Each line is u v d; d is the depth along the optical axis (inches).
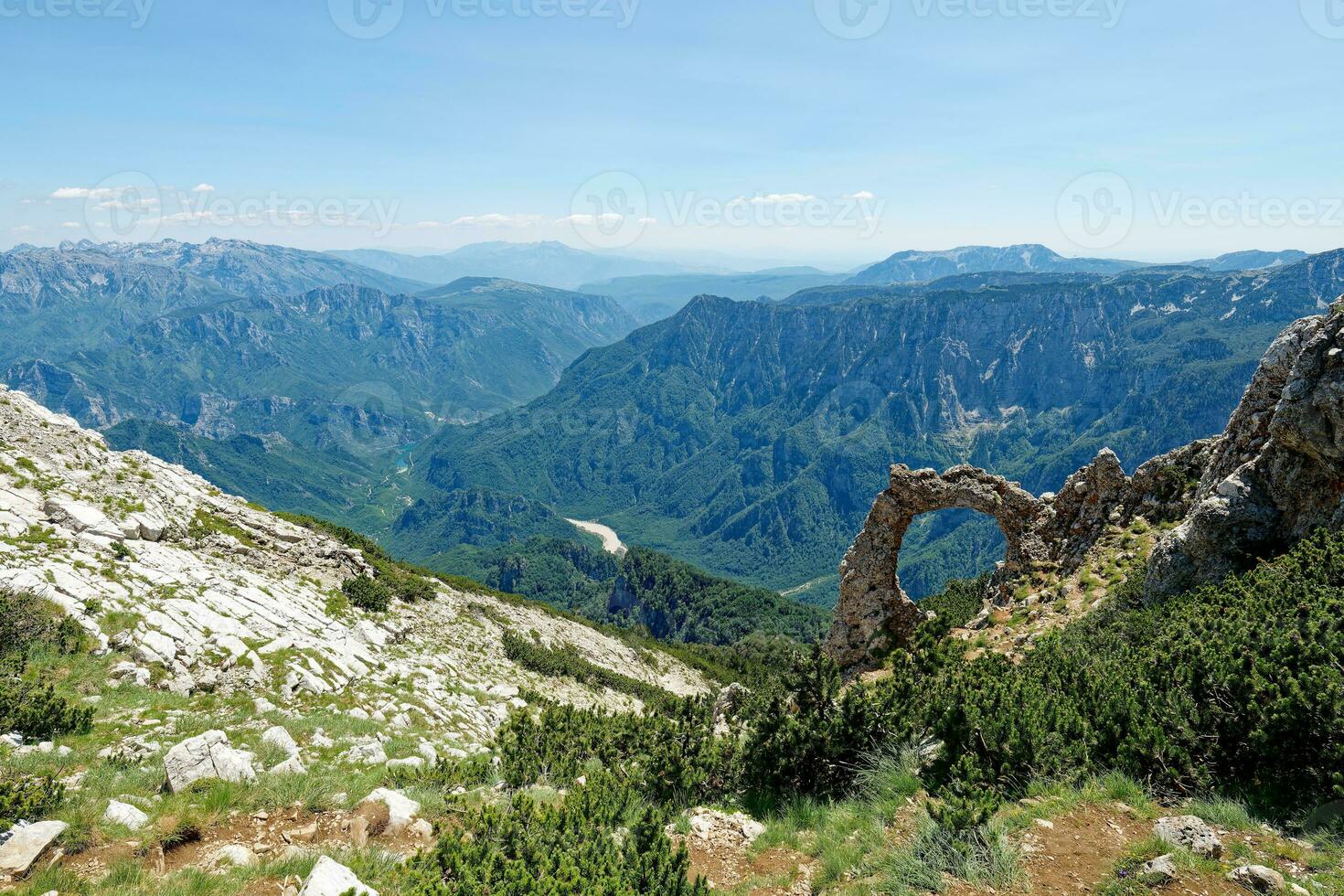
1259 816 368.2
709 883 391.5
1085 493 1167.6
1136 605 864.9
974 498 1210.6
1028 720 449.4
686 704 647.8
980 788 412.5
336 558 1855.3
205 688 896.9
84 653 856.9
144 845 413.4
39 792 418.6
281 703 922.1
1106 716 462.9
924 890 341.4
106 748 604.4
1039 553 1163.9
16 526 1095.0
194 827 437.1
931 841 372.8
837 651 1234.6
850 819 437.1
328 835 449.4
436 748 871.7
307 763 657.0
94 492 1366.9
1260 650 458.0
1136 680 493.4
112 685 807.7
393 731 903.1
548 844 395.5
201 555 1392.7
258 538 1689.2
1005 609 1109.7
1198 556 831.1
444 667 1459.2
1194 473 1083.3
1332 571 609.6
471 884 330.6
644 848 400.2
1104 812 390.6
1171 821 354.0
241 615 1138.7
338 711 927.7
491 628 2185.0
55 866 378.3
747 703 669.3
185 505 1601.9
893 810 434.3
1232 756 410.0
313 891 339.9
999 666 618.8
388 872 384.2
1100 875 331.6
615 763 611.8
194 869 389.1
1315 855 321.1
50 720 617.6
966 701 478.0
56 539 1096.8
